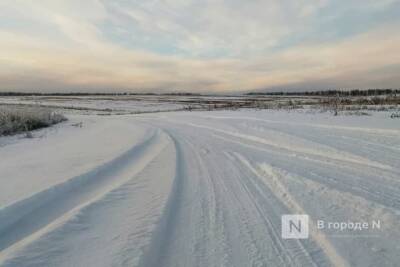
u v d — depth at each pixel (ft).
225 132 46.88
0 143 38.70
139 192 17.57
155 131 51.24
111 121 76.74
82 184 19.52
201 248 11.33
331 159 25.13
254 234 12.32
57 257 10.42
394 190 16.80
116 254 10.62
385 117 56.13
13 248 11.07
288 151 29.55
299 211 14.40
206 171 22.56
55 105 209.56
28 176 20.22
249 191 17.67
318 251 10.91
